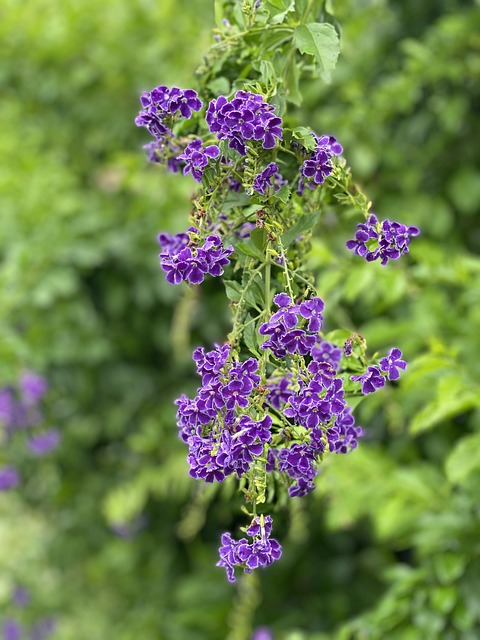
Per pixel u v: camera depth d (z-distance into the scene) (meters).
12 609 3.35
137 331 3.14
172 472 2.93
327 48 1.19
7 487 2.87
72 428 3.15
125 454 3.26
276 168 1.09
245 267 1.16
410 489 2.17
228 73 1.36
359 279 1.93
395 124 2.86
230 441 1.02
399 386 2.07
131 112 3.30
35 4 3.24
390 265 2.14
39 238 2.73
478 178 2.80
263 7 1.21
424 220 2.83
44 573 3.46
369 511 2.43
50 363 3.03
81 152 3.39
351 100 2.81
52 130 3.34
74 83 3.27
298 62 1.37
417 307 2.35
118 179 3.05
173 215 2.84
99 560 3.36
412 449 2.68
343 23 2.79
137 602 3.32
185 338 2.71
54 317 2.88
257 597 2.60
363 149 2.79
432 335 2.31
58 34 3.20
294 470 1.11
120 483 3.20
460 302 2.33
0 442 2.87
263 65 1.18
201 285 2.42
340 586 3.09
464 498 2.04
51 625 3.36
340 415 1.15
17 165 2.98
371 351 2.41
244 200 1.19
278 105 1.15
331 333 1.29
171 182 2.82
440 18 2.79
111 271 3.00
